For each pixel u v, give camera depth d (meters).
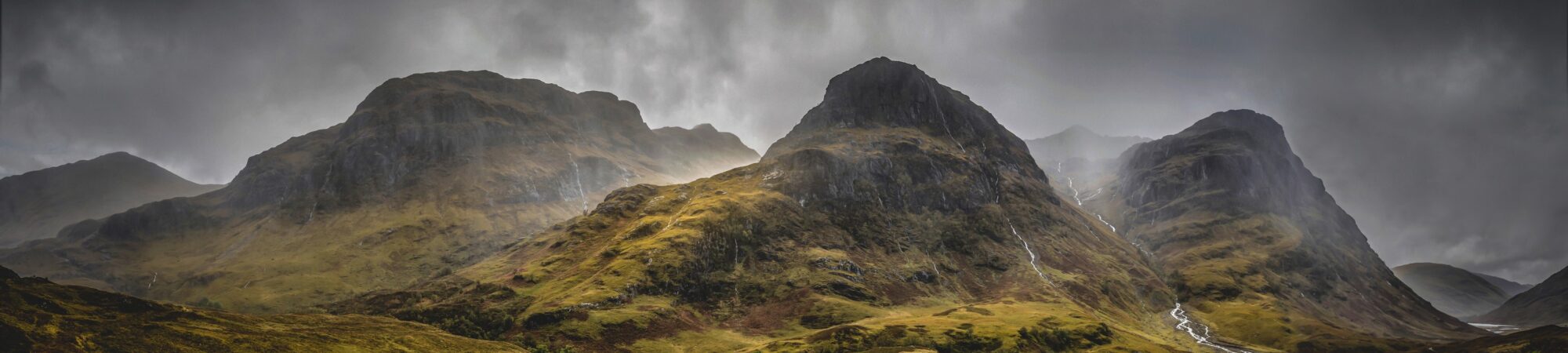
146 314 187.75
